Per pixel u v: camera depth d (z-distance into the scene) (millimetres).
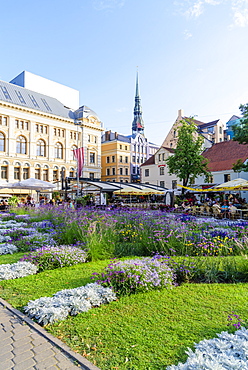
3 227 13102
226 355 2795
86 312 4133
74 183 33250
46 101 49531
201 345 3072
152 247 7727
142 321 3836
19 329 3717
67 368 2865
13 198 26438
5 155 40375
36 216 15984
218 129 50406
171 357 3000
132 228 9977
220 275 5840
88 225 9461
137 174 65062
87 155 53312
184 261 6125
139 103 91688
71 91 60812
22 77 51719
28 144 43531
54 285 5375
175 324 3734
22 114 42750
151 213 12828
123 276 4973
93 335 3484
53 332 3588
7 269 6090
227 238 8148
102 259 7441
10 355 3109
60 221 12297
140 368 2824
